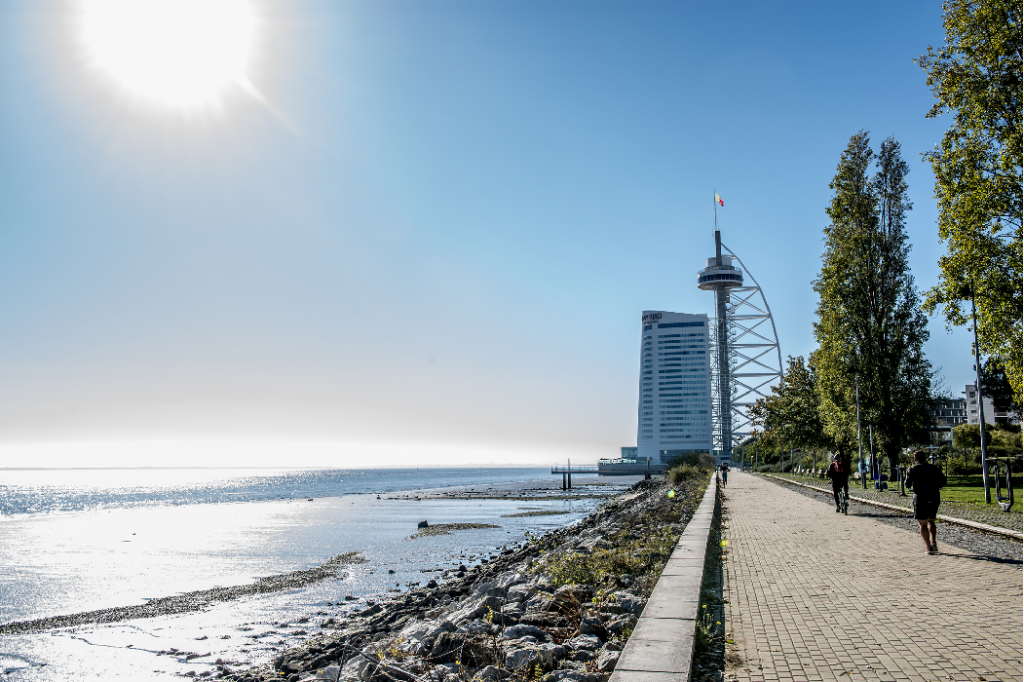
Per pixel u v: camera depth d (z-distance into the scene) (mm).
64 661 19047
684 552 14719
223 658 18844
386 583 30984
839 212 52344
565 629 10695
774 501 34625
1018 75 25594
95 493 157500
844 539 18219
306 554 42312
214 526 62688
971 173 26016
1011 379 25625
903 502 30078
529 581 17297
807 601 10555
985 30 26281
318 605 26219
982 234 25562
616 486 167250
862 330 50500
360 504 99375
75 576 34281
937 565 13500
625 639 9258
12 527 63000
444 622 14633
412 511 82312
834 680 6867
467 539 49812
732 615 9820
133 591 30094
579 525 49969
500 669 8570
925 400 50219
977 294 25938
